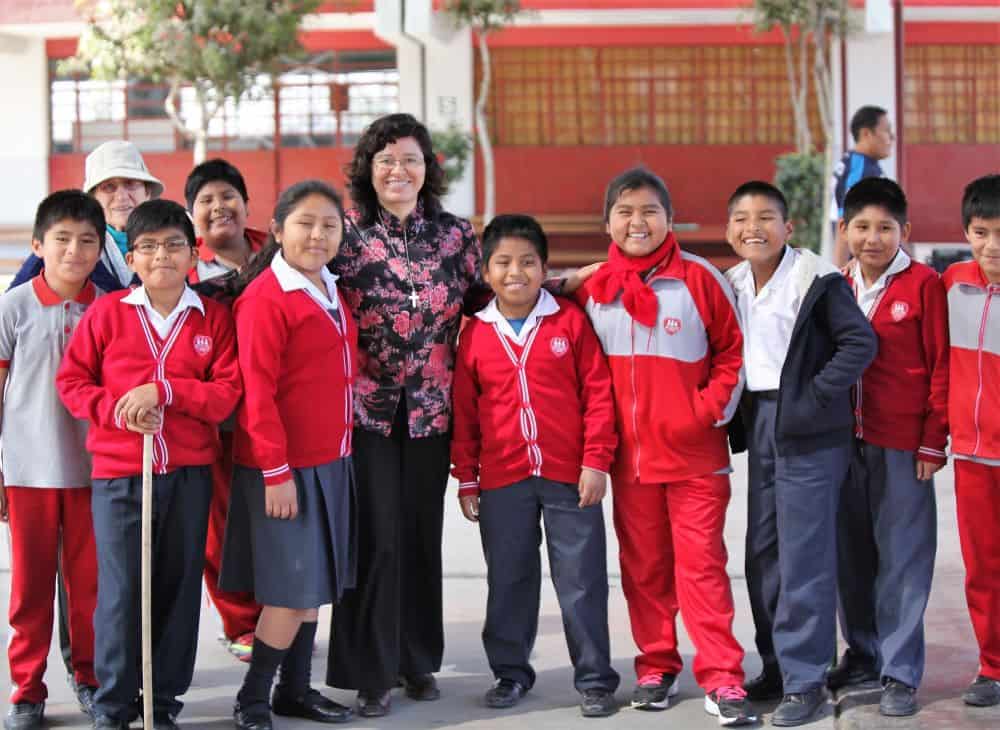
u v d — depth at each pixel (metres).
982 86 17.45
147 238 4.02
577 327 4.36
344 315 4.17
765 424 4.28
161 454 3.98
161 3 14.32
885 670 4.19
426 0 16.11
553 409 4.34
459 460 4.48
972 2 16.55
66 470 4.19
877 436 4.30
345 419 4.13
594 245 17.47
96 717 4.00
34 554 4.21
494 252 4.33
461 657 4.96
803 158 15.37
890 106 17.17
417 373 4.38
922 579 4.24
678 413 4.27
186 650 4.10
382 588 4.31
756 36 17.25
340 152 17.72
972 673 4.54
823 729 4.04
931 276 4.30
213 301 4.21
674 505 4.31
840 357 4.09
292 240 4.06
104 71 14.70
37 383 4.20
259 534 4.05
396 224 4.41
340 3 16.56
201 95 14.98
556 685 4.62
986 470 4.24
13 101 17.95
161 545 4.04
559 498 4.36
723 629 4.21
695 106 17.59
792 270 4.24
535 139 17.75
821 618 4.16
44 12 16.80
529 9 16.25
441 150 15.98
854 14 16.14
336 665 4.35
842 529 4.44
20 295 4.23
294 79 17.73
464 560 6.36
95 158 5.13
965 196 4.25
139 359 4.03
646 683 4.33
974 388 4.25
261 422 3.96
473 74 17.66
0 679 4.65
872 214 4.28
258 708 4.11
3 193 18.08
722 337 4.29
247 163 17.86
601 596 4.36
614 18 16.94
